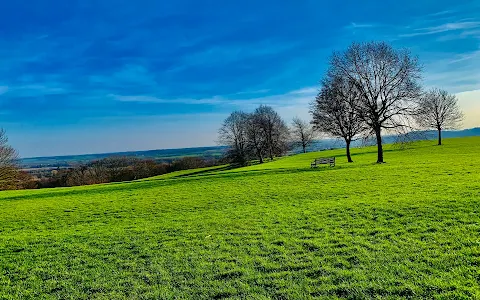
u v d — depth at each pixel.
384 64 47.91
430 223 13.30
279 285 9.14
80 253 13.70
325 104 55.81
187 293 9.20
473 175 25.30
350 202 19.06
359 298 8.05
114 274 11.08
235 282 9.64
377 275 9.09
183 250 13.03
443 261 9.53
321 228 14.31
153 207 24.03
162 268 11.23
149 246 13.93
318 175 35.81
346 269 9.76
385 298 7.89
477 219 13.03
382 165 42.34
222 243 13.48
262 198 24.03
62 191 41.91
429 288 8.10
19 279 11.33
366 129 50.22
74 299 9.44
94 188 43.38
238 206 21.66
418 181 25.02
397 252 10.63
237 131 97.44
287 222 15.91
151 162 108.81
